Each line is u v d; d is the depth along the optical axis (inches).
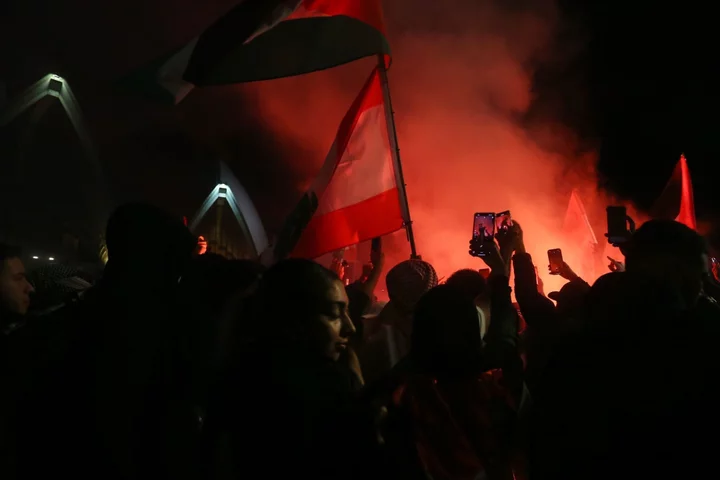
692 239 80.4
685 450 66.1
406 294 109.7
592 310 76.7
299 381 69.1
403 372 84.5
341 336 83.9
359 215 165.6
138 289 80.2
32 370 80.3
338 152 169.5
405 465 79.1
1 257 104.7
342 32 163.0
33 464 75.3
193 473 76.3
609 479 68.1
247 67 158.6
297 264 76.8
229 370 74.9
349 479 67.1
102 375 74.7
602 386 70.7
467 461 82.4
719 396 66.1
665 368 68.7
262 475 67.8
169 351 79.1
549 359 79.4
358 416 69.3
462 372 84.3
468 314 84.6
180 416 78.0
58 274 146.6
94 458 72.3
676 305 72.8
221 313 84.9
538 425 76.0
